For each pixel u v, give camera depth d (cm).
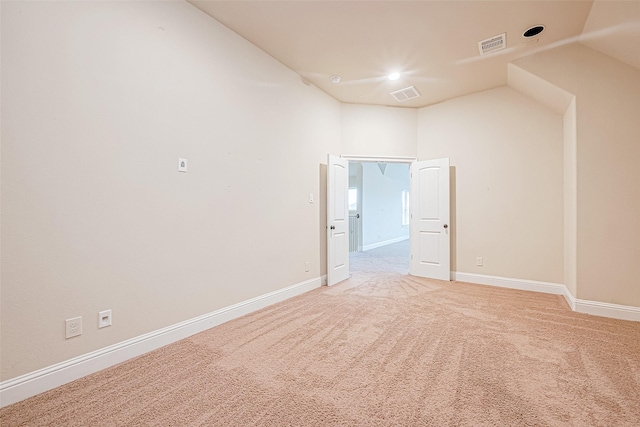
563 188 375
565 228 366
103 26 199
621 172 288
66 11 182
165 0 236
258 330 262
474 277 438
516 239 406
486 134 429
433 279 463
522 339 242
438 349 225
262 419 150
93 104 194
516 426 143
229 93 288
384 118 487
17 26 164
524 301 345
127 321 212
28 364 168
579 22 273
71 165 184
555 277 380
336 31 293
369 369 197
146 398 167
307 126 400
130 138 213
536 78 334
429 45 316
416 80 398
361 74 383
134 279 216
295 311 312
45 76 173
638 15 229
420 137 492
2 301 160
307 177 400
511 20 273
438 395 168
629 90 285
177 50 244
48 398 167
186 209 250
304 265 392
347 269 472
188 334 249
